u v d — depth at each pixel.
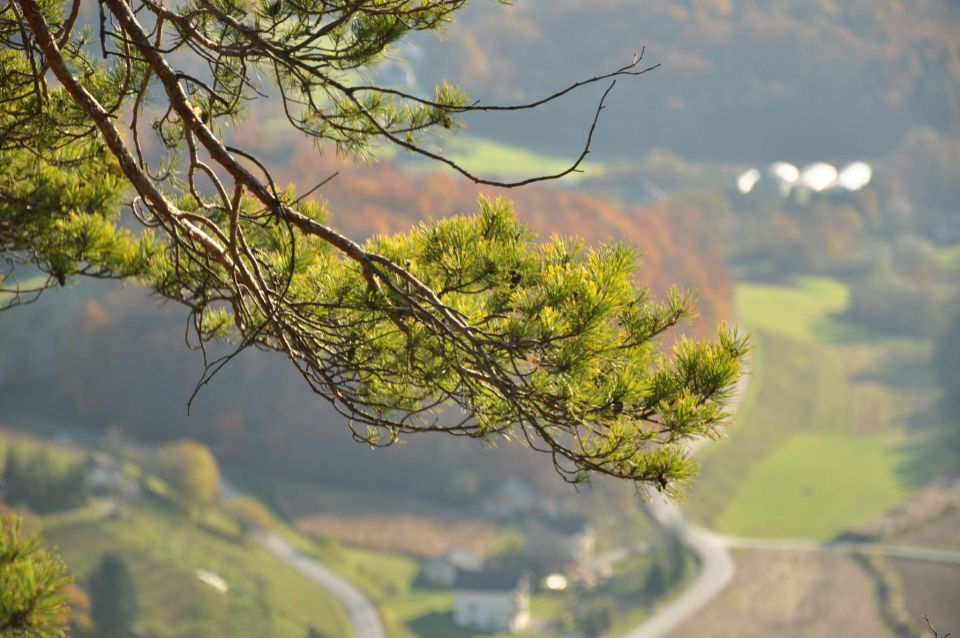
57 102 10.19
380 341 8.75
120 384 147.88
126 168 8.46
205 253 9.29
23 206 10.98
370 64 8.58
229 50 8.03
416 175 138.00
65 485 115.88
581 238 8.53
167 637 97.50
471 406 8.52
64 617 8.81
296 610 109.50
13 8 8.23
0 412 146.62
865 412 172.50
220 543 119.25
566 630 116.62
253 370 148.75
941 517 137.00
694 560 129.25
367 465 145.88
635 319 8.25
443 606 118.81
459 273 8.38
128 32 8.06
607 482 145.12
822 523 137.50
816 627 112.38
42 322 152.50
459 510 142.88
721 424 8.09
